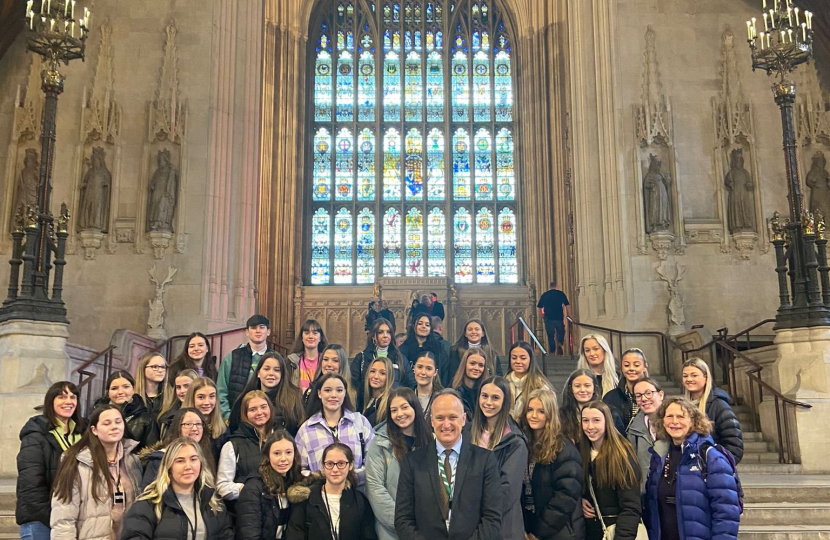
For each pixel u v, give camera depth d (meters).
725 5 18.31
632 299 16.95
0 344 10.55
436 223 30.00
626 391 7.46
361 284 29.11
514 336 26.80
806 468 10.86
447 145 30.50
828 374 11.20
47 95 11.04
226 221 17.56
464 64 31.53
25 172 17.12
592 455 5.88
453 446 5.41
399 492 5.42
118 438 5.67
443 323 27.45
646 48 18.06
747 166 17.53
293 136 28.45
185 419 6.00
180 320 16.56
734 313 16.91
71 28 11.09
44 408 6.06
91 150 17.27
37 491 5.73
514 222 30.00
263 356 7.15
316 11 31.42
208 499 5.56
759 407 12.43
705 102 17.88
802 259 11.66
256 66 19.06
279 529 5.94
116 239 16.92
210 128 17.52
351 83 31.17
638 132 17.61
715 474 5.36
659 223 17.14
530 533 5.86
